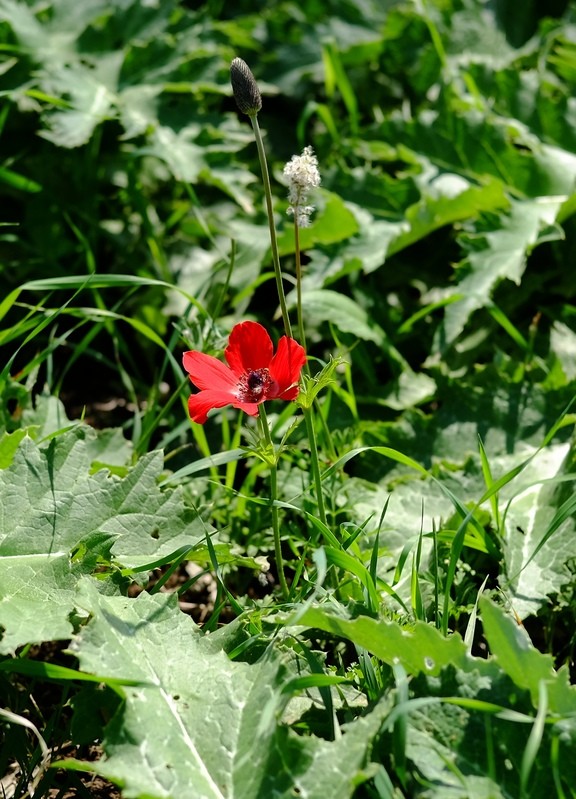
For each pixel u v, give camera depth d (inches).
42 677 30.4
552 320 42.2
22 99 45.1
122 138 44.1
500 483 32.8
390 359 40.9
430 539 34.9
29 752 31.2
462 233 41.5
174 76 46.0
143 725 28.5
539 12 52.8
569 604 33.7
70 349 44.4
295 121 51.4
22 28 45.8
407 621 31.7
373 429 38.4
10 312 43.9
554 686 28.4
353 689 30.6
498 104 46.5
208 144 44.3
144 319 43.2
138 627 30.3
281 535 36.2
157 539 33.2
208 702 29.2
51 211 45.1
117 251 44.8
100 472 33.3
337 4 52.9
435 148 45.3
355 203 44.0
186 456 40.0
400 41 50.6
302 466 37.0
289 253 43.0
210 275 42.8
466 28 50.5
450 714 28.7
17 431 34.2
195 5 56.9
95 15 47.5
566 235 43.0
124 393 43.6
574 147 45.5
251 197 45.2
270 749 28.1
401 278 43.9
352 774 27.4
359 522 35.7
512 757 28.5
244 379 31.6
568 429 37.6
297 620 29.1
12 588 31.0
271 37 52.7
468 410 38.6
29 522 32.4
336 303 40.4
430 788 27.9
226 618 35.7
